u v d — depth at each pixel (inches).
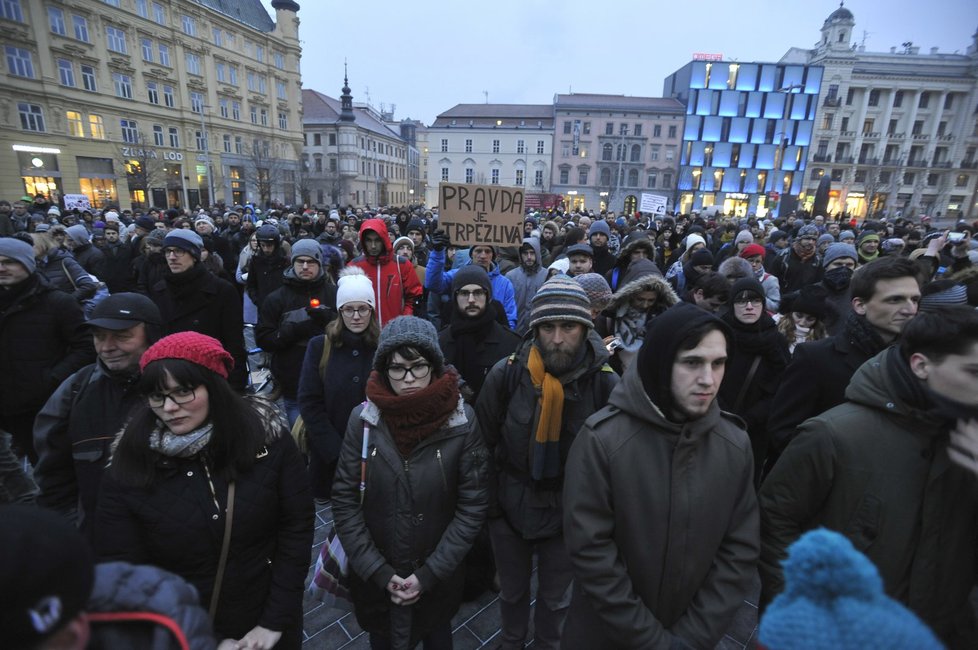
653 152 2278.5
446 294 186.7
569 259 174.9
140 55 1391.5
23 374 106.5
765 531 62.2
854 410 56.9
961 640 56.2
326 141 2407.7
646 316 122.4
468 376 110.7
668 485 55.9
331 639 92.2
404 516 71.8
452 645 82.8
